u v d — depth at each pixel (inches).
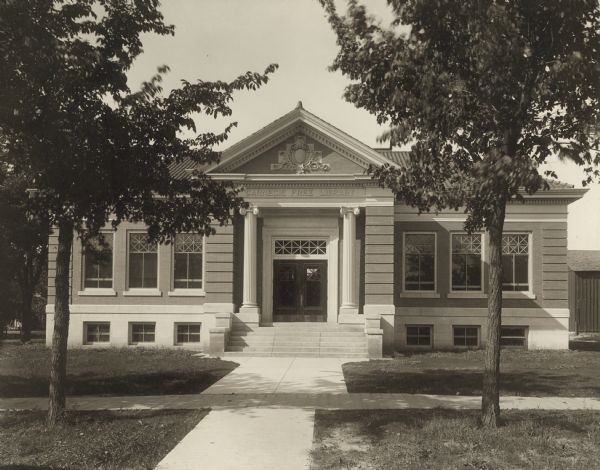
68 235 442.3
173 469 331.0
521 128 409.4
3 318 709.9
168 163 483.5
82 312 1032.2
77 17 430.3
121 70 442.6
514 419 426.3
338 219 995.3
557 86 388.8
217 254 954.7
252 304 945.5
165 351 927.7
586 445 367.2
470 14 365.7
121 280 1037.2
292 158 956.6
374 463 335.6
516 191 378.6
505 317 1013.2
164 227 503.2
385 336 911.0
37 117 407.5
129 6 445.4
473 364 778.2
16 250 1094.4
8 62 387.9
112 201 467.8
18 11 386.6
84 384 611.2
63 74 395.2
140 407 495.8
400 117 433.7
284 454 356.2
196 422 434.9
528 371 702.5
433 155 430.6
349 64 422.6
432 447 359.9
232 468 331.9
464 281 1031.6
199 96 467.2
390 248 927.7
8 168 502.0
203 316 969.5
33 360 816.3
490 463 330.0
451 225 1031.6
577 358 853.2
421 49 400.8
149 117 457.1
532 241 1024.9
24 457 355.9
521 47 372.5
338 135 941.8
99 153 429.4
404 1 394.6
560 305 1012.5
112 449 364.8
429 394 551.8
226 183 506.6
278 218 999.6
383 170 464.4
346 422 428.1
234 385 609.3
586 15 383.2
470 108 410.0
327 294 993.5
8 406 513.0
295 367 741.9
